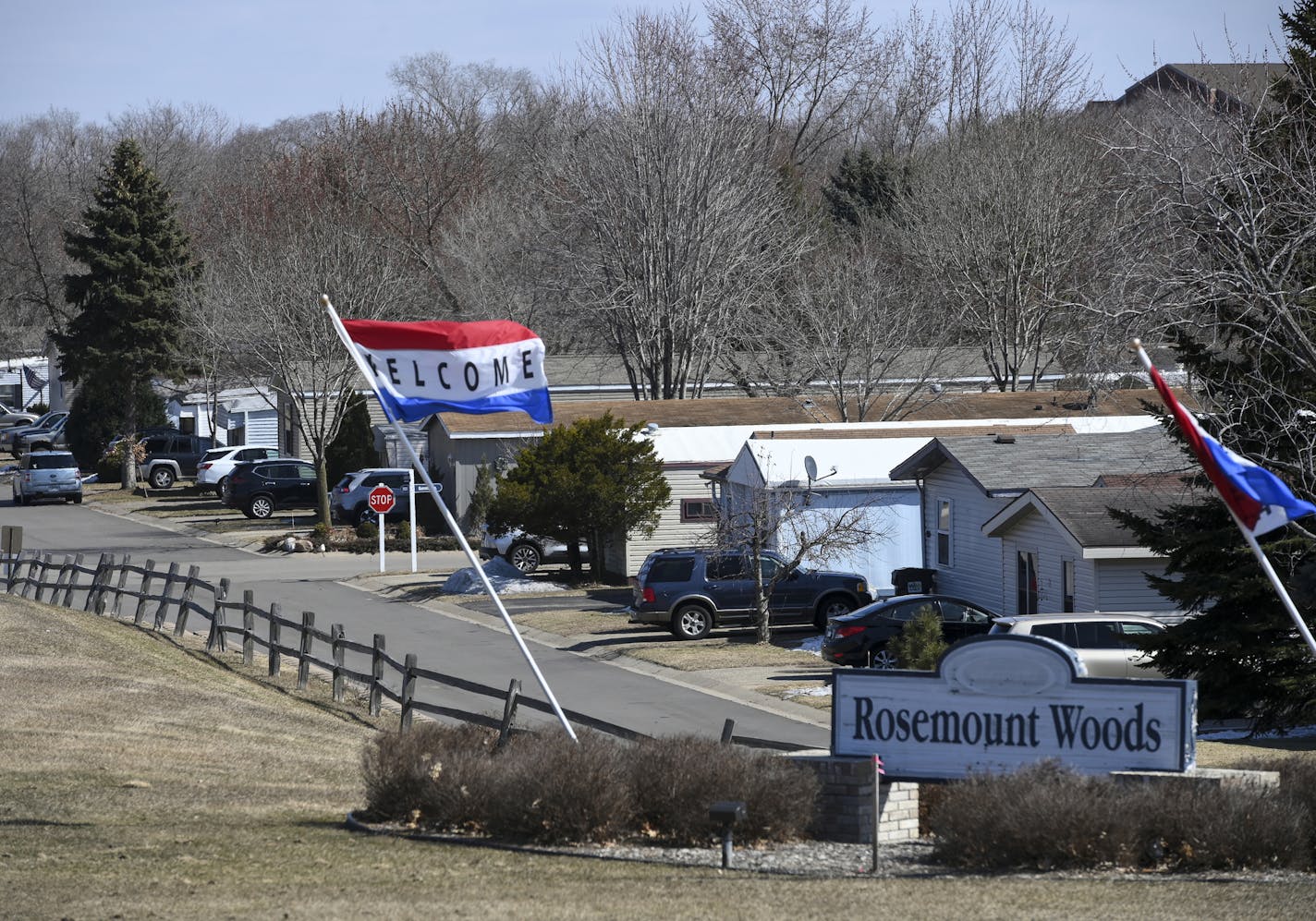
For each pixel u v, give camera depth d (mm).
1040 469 130875
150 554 196250
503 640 133000
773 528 130000
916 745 53344
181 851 48656
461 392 60469
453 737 59500
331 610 150875
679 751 53094
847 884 44375
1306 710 88000
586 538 172750
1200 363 88000
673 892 42688
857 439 156500
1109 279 101812
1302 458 82125
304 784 65125
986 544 132750
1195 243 81625
